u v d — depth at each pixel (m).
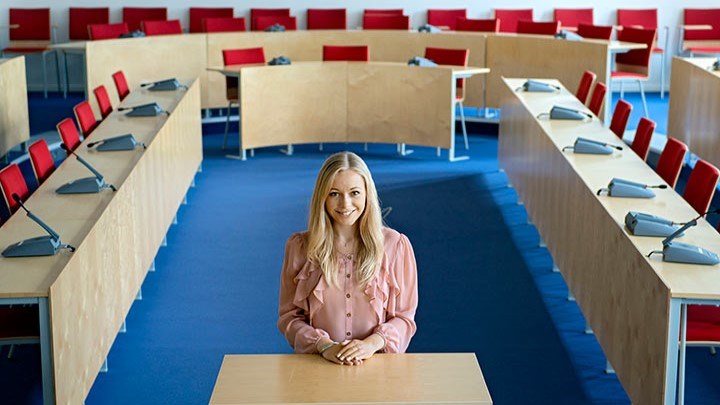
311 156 10.17
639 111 12.11
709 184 5.08
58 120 11.56
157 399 4.77
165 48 11.14
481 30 11.76
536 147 7.13
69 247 4.29
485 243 7.23
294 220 7.84
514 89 8.55
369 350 3.19
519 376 5.04
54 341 3.87
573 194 5.69
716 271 4.01
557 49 10.62
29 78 13.56
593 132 6.75
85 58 10.55
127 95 8.69
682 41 13.07
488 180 9.14
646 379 4.09
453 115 9.84
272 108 10.02
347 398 2.94
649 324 4.05
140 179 5.96
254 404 2.90
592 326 5.14
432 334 5.57
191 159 8.65
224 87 11.59
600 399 4.78
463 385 3.03
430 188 8.83
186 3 13.29
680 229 4.19
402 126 10.11
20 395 4.80
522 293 6.22
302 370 3.12
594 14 13.35
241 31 11.95
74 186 5.27
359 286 3.27
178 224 7.71
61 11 13.30
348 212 3.20
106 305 4.84
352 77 10.13
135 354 5.29
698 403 4.69
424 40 11.47
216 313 5.89
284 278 3.36
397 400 2.93
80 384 4.29
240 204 8.30
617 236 4.61
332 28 13.13
